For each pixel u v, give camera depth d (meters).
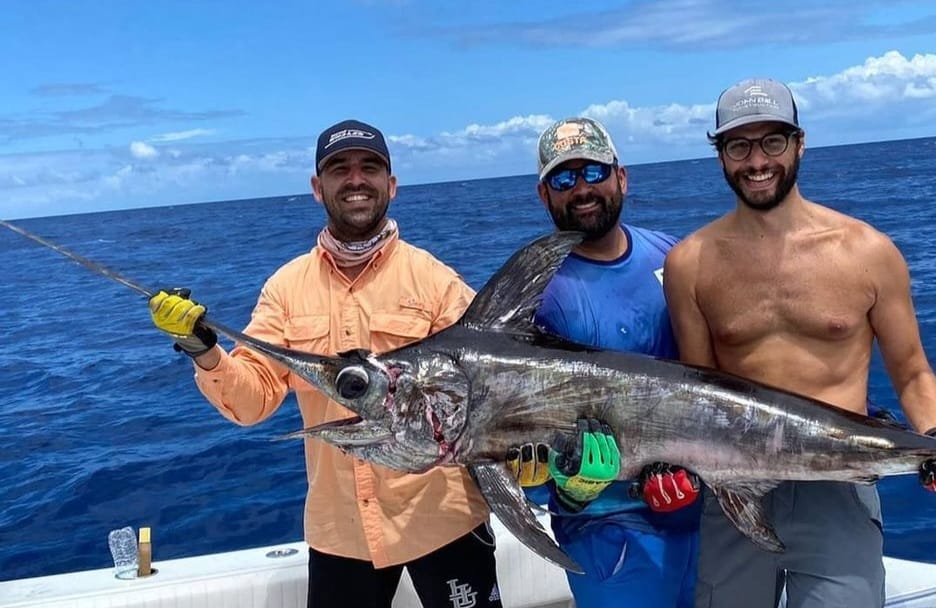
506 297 2.67
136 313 15.68
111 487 6.12
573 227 3.07
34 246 43.22
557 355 2.62
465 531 2.91
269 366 2.85
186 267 23.14
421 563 2.88
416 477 2.86
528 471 2.61
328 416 2.86
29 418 8.24
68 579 3.31
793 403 2.62
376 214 2.91
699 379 2.64
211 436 7.21
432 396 2.53
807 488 2.78
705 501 2.96
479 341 2.61
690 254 2.91
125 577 3.29
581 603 3.13
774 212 2.77
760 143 2.69
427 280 2.93
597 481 2.58
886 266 2.70
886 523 4.86
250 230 40.56
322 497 2.92
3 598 3.13
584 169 3.02
